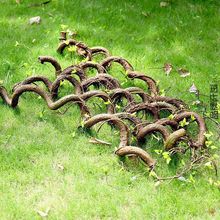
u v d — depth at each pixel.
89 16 7.57
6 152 5.07
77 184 4.70
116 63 6.54
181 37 7.16
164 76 6.41
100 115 5.20
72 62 6.60
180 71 6.48
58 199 4.57
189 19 7.53
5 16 7.58
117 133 5.36
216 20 7.53
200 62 6.67
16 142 5.21
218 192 4.67
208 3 7.89
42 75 5.86
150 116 5.60
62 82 5.80
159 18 7.54
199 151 5.04
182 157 5.07
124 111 5.56
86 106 5.47
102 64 6.21
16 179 4.76
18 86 5.70
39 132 5.35
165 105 5.50
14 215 4.39
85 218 4.39
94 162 5.00
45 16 7.58
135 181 4.75
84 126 5.30
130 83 6.22
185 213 4.47
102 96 5.54
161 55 6.79
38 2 7.90
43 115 5.59
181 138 5.02
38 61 6.55
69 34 7.09
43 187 4.70
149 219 4.39
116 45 6.98
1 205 4.46
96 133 5.35
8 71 6.29
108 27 7.38
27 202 4.52
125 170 4.88
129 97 5.62
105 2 7.89
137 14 7.62
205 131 5.20
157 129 5.07
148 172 4.84
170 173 4.89
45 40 7.02
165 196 4.59
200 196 4.62
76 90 5.73
